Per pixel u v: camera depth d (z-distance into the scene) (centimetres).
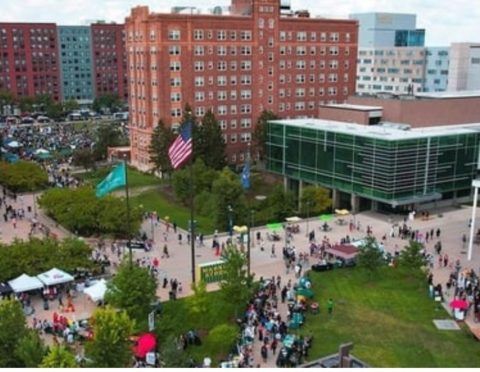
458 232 8556
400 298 6278
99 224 8244
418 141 9169
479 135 10000
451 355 5088
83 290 6172
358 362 3756
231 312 5762
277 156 11219
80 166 13238
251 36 13350
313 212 9550
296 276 6844
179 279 6731
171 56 12512
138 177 12525
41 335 5297
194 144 11644
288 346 4962
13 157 13538
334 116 11412
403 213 9569
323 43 14400
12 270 6131
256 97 13712
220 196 8694
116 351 4294
